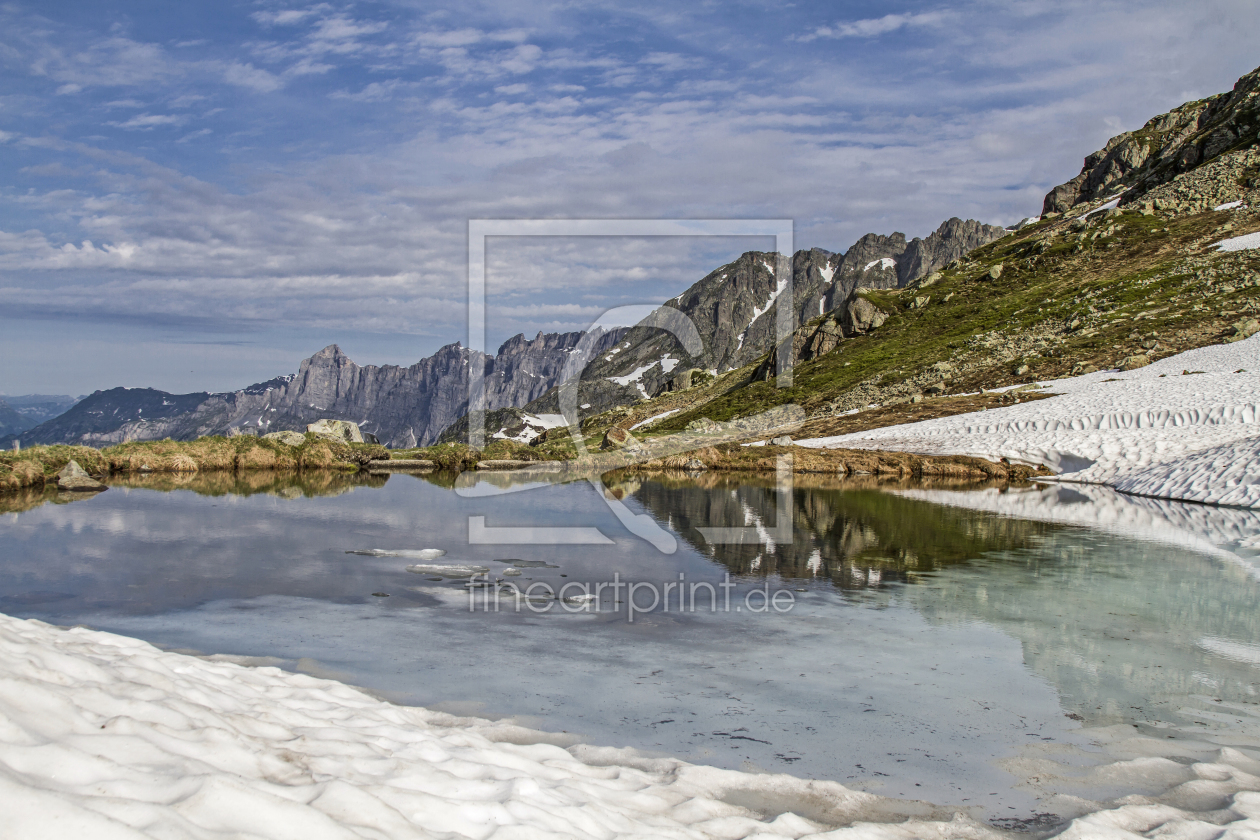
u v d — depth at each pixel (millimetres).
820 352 91750
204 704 4039
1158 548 13664
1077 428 35031
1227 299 60500
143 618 8188
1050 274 89438
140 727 3217
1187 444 29469
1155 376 44062
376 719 4746
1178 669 7109
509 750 4762
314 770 3469
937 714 6012
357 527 15055
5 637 3924
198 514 16656
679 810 4180
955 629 8367
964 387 56969
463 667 6895
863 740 5508
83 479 22172
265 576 10438
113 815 2367
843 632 8227
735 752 5262
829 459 32156
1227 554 13031
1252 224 80812
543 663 7070
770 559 12297
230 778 2828
